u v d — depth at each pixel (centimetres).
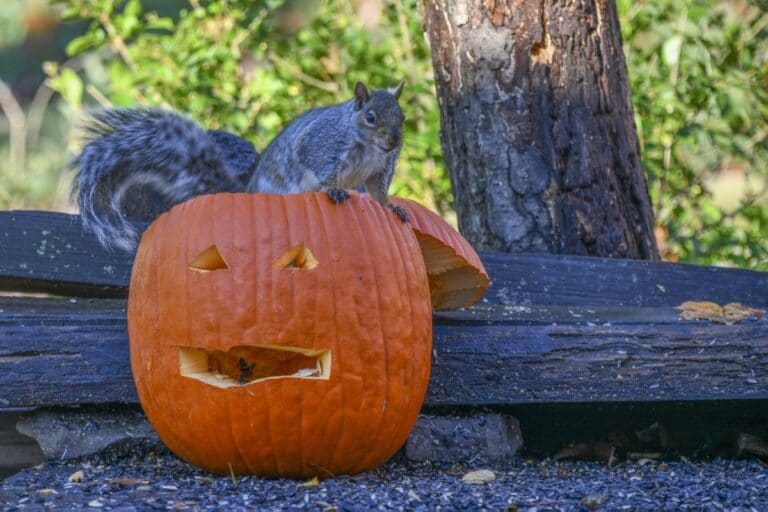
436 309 192
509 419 189
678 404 195
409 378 167
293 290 162
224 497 160
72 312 187
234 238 164
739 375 188
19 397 180
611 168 218
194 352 167
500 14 215
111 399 182
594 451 192
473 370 186
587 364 187
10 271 198
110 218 202
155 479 169
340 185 216
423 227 179
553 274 208
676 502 162
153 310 166
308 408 163
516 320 188
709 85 253
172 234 167
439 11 220
